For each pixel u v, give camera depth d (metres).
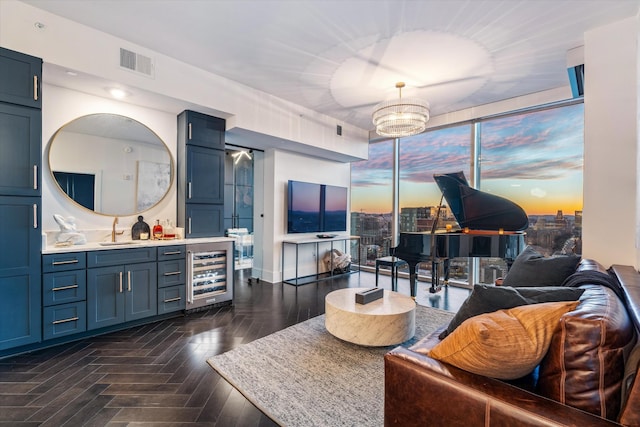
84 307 2.62
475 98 3.99
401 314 2.41
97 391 1.88
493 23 2.44
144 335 2.73
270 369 2.14
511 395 0.90
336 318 2.52
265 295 4.06
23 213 2.34
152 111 3.47
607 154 2.35
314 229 5.26
